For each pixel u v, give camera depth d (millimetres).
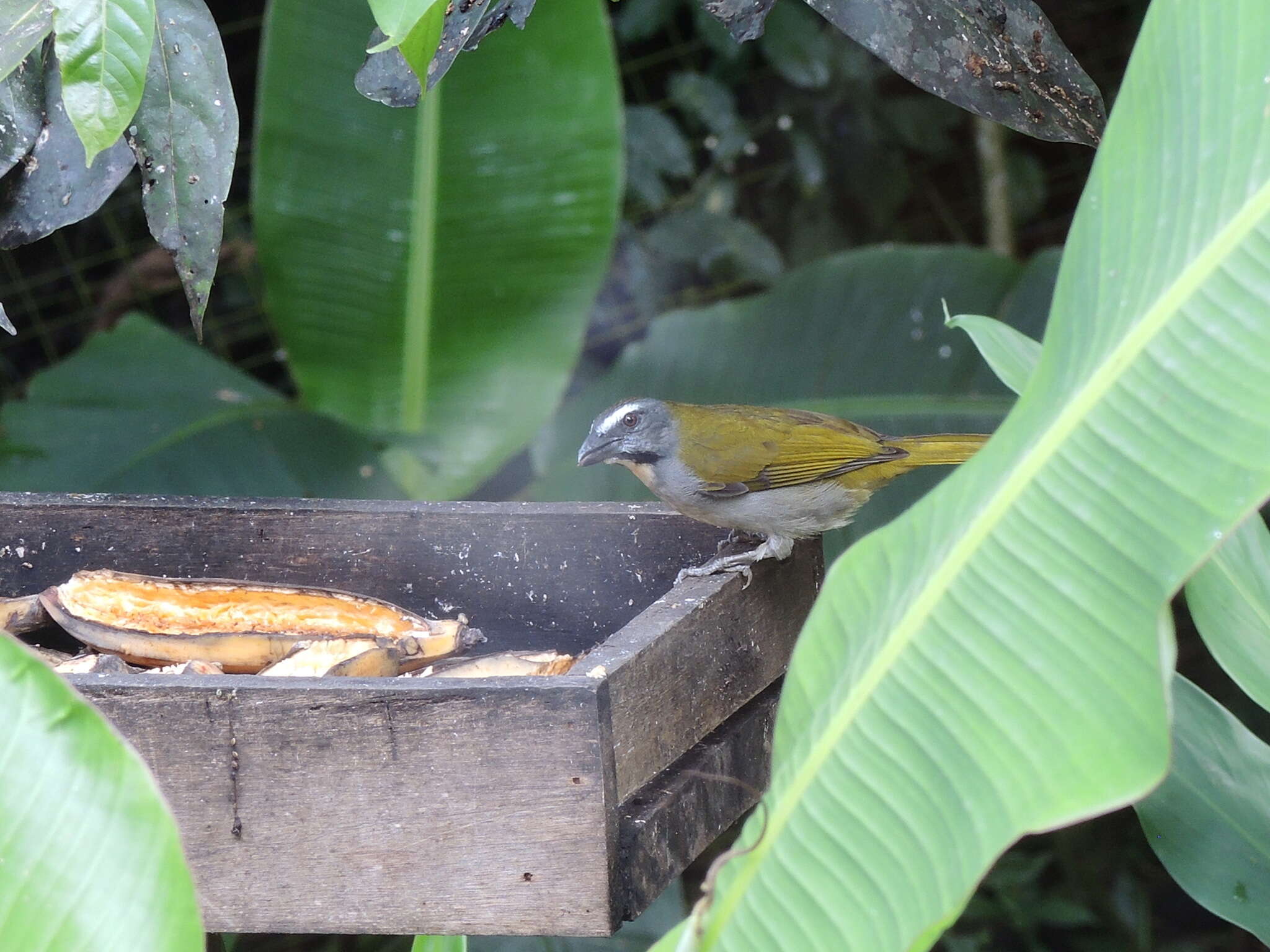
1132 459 7766
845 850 7906
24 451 8891
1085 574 7672
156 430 8906
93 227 9289
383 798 8375
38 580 8602
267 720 8375
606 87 8914
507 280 8930
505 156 8914
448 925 8375
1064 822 7262
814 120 9320
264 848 8383
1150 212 8281
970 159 9414
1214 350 7773
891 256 8977
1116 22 9375
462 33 8398
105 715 8375
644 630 8430
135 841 7699
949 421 8891
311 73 8898
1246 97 8133
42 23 8391
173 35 8414
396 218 8922
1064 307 8289
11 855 7602
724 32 9227
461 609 8602
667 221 9258
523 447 8945
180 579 8539
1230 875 8430
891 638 8047
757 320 8969
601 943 8805
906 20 8398
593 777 8359
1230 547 8453
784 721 8289
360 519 8602
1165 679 7312
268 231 8914
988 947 9188
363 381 8945
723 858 8242
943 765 7711
